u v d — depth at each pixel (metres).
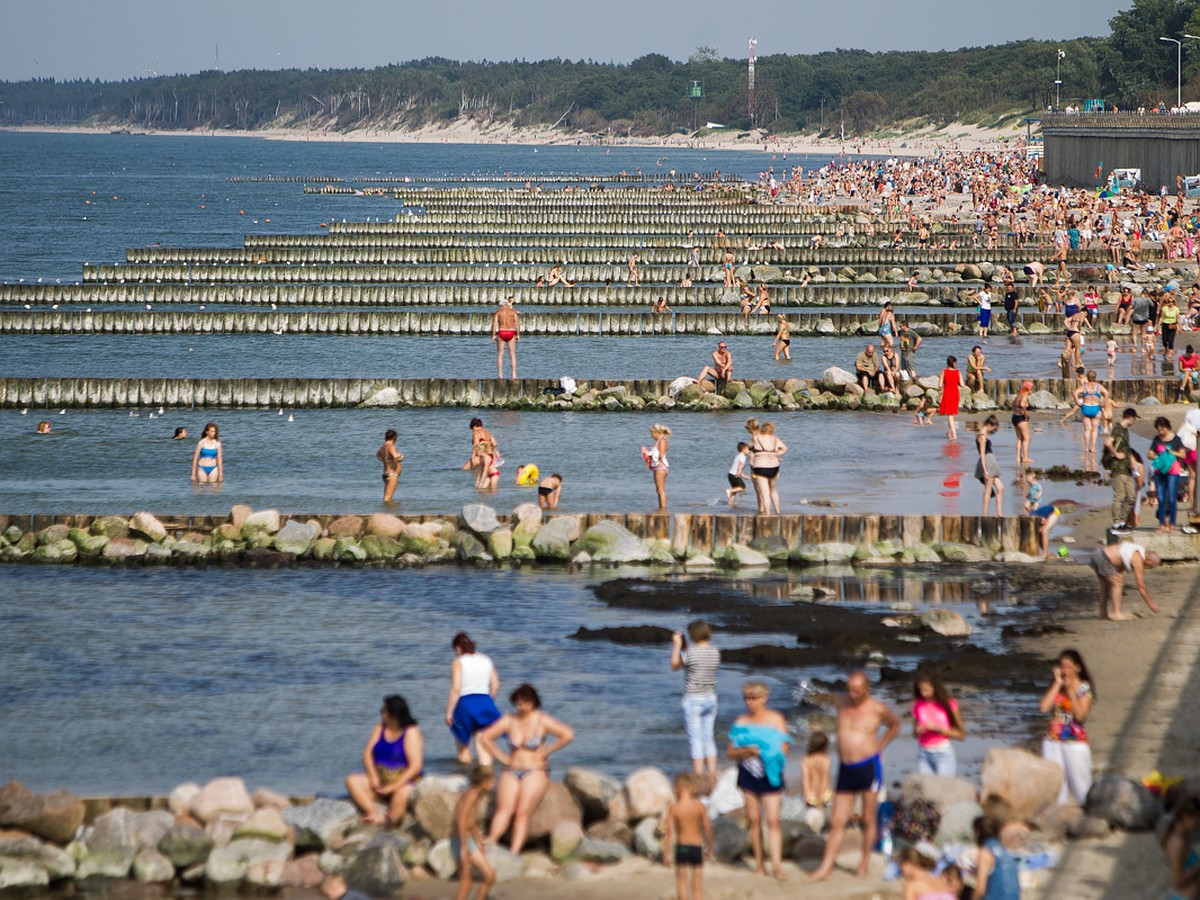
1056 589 109.94
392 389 197.75
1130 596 105.75
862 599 109.44
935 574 116.00
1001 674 89.31
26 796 66.50
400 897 59.66
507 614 107.12
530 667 94.25
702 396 195.38
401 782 66.69
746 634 100.44
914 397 193.88
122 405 197.38
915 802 61.66
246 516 126.25
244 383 197.75
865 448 165.88
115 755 79.88
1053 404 189.75
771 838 59.81
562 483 148.88
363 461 163.12
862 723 58.91
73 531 124.75
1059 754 65.62
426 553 123.75
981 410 189.88
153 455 166.50
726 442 172.00
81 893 62.38
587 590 113.88
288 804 69.19
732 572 119.00
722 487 146.25
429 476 154.38
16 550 124.06
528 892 58.88
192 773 77.31
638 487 146.62
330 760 79.25
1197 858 51.12
